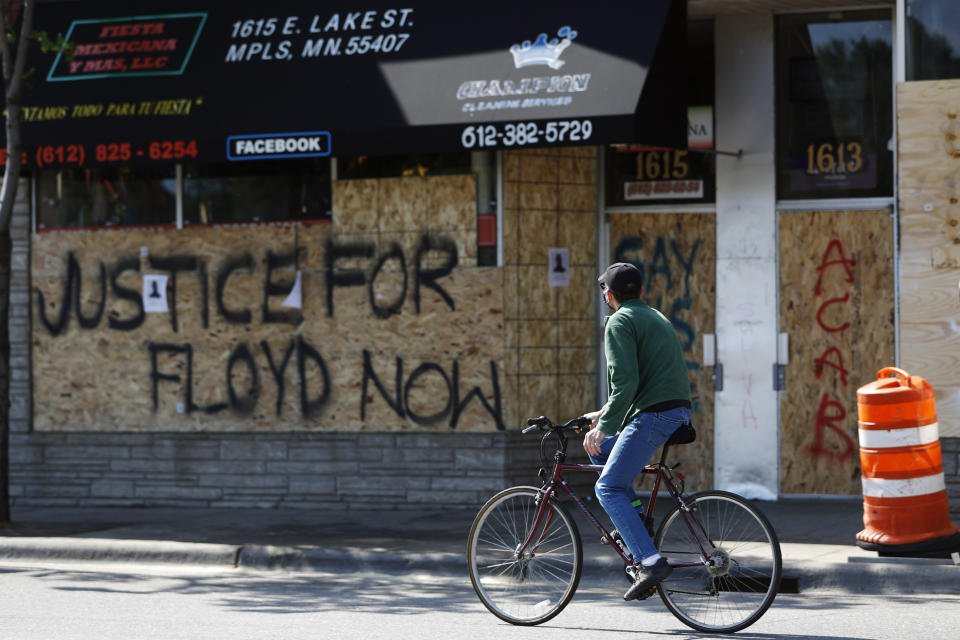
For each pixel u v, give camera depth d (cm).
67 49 3384
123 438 3881
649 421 2102
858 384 3622
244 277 3809
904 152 3225
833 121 3647
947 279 3194
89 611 2428
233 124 3541
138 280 3891
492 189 3622
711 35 3722
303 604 2494
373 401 3709
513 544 2273
